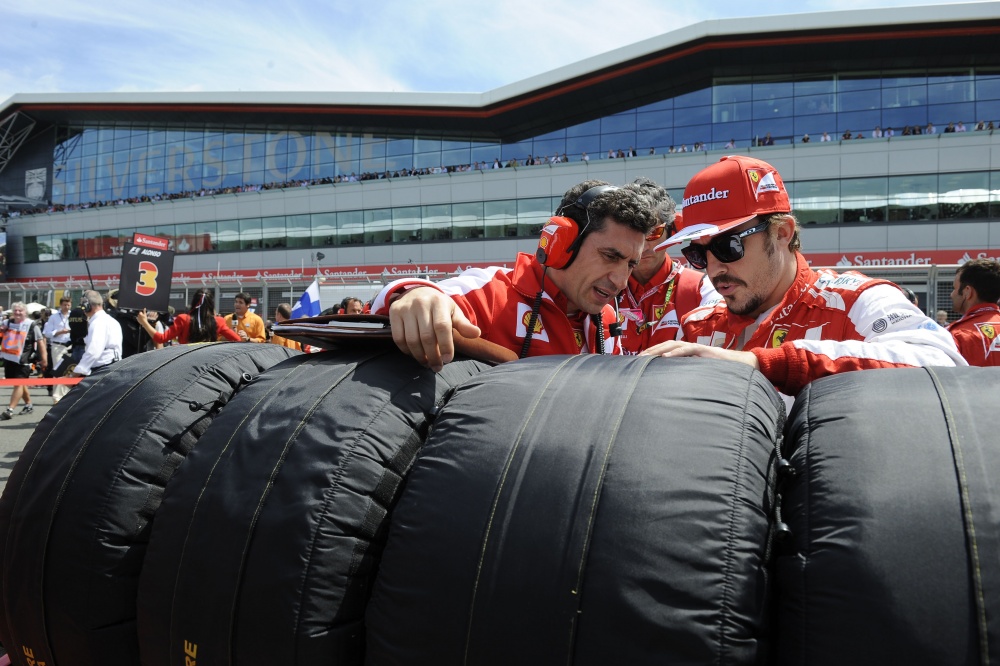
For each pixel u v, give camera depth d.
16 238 38.44
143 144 38.50
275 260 32.19
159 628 0.99
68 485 1.13
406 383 1.12
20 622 1.15
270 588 0.91
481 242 28.89
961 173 22.69
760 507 0.83
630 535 0.79
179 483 1.05
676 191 25.89
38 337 10.57
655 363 1.04
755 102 26.62
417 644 0.84
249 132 35.78
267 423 1.05
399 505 0.94
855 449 0.83
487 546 0.84
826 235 23.70
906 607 0.70
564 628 0.77
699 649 0.74
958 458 0.77
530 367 1.07
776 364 1.20
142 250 7.13
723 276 1.61
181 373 1.28
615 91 28.14
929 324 1.33
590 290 1.54
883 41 24.31
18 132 41.50
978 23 23.23
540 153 30.20
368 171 33.28
